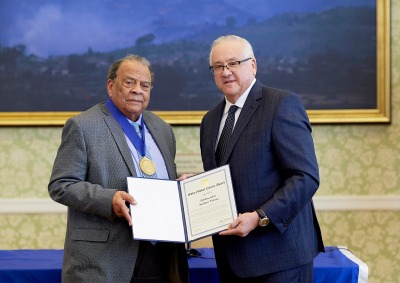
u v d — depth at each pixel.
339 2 4.46
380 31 4.43
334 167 4.51
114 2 4.50
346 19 4.46
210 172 2.70
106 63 4.50
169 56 4.50
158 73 4.50
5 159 4.54
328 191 4.51
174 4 4.49
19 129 4.54
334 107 4.47
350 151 4.50
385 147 4.49
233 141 2.69
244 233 2.51
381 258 4.50
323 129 4.51
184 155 4.07
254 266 2.60
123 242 2.64
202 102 4.50
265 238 2.61
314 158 2.60
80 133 2.67
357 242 4.51
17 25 4.50
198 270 3.01
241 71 2.72
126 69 2.77
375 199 4.48
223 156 2.74
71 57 4.50
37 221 4.54
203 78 4.50
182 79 4.50
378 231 4.50
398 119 4.48
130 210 2.60
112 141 2.72
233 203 2.64
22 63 4.51
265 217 2.51
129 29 4.50
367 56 4.46
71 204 2.62
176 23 4.49
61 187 2.63
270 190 2.63
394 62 4.47
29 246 4.54
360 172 4.50
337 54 4.46
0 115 4.50
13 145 4.54
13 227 4.54
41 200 4.52
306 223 2.69
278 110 2.62
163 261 2.77
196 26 4.48
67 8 4.50
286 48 4.47
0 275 2.97
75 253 2.64
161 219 2.65
